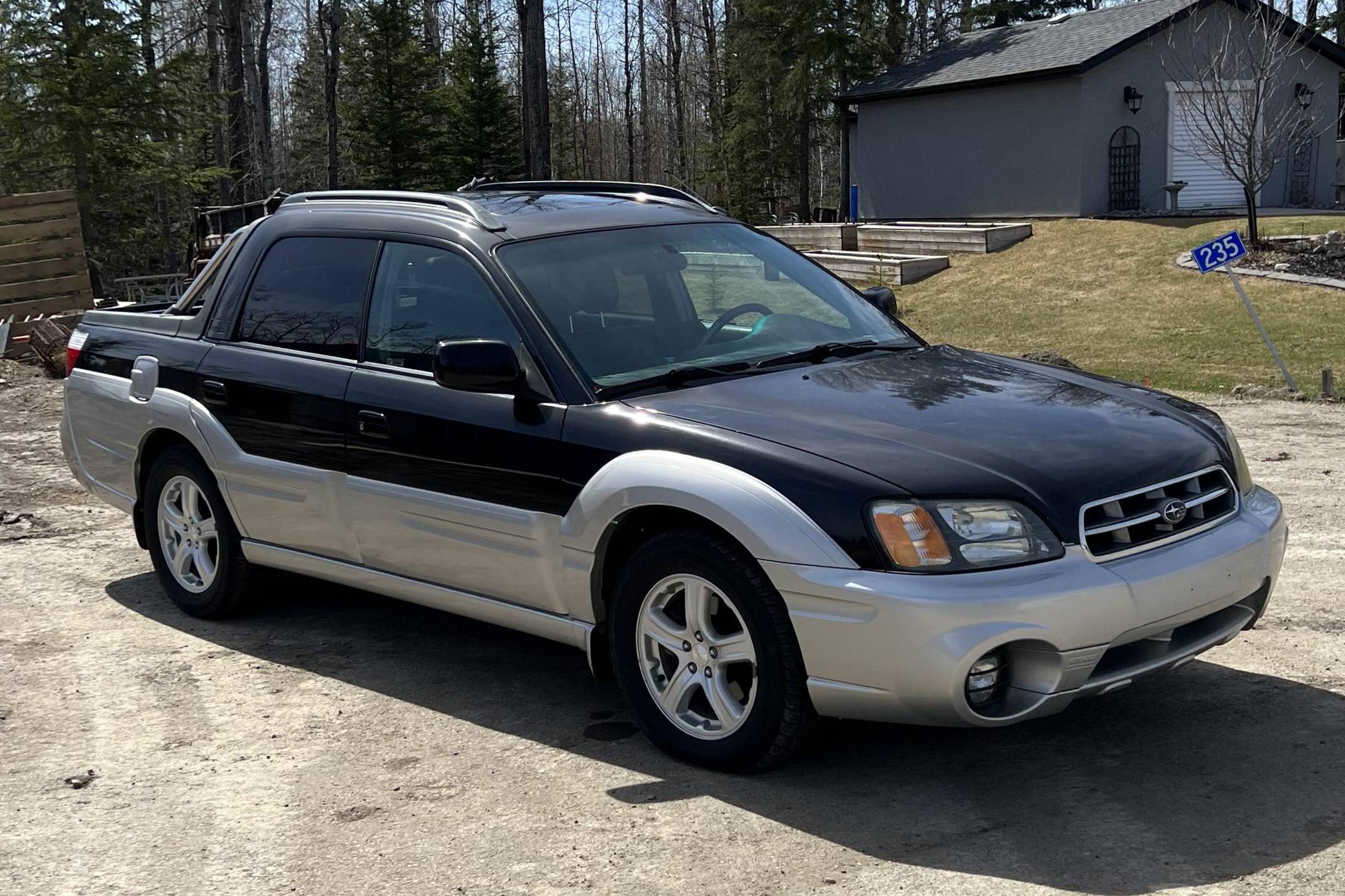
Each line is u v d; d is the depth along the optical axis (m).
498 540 4.51
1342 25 39.56
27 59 25.72
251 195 37.72
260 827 3.83
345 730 4.58
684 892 3.35
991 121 27.81
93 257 27.67
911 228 26.06
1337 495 7.65
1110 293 20.14
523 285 4.63
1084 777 3.96
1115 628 3.64
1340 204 28.08
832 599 3.63
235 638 5.66
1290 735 4.23
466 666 5.24
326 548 5.21
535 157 28.09
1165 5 26.95
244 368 5.44
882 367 4.63
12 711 4.82
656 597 4.14
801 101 38.50
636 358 4.55
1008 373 4.70
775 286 5.21
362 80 42.81
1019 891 3.29
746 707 3.97
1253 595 4.13
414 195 5.34
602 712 4.69
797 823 3.72
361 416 4.91
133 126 26.53
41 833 3.83
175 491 5.94
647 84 75.69
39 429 11.16
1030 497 3.68
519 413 4.43
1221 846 3.49
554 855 3.58
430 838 3.72
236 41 36.03
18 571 6.80
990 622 3.51
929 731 4.38
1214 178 27.16
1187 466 3.98
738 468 3.86
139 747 4.46
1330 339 15.32
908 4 46.75
